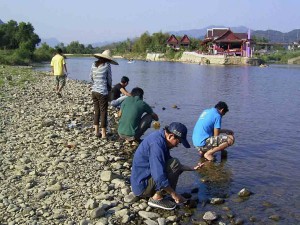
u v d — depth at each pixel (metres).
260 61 76.38
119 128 10.51
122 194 6.89
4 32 83.88
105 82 10.58
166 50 109.31
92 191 6.96
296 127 13.70
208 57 78.62
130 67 60.34
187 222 6.15
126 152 9.84
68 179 7.49
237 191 7.53
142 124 10.35
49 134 10.84
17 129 11.38
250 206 6.84
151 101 19.64
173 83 30.80
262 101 20.59
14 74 30.50
